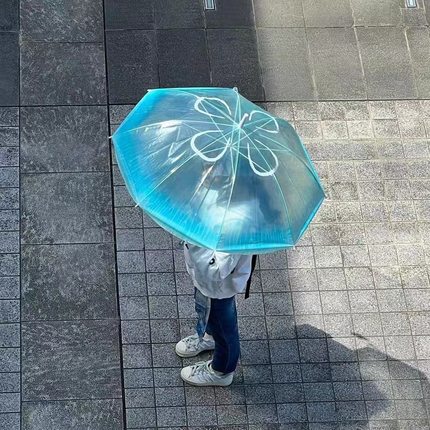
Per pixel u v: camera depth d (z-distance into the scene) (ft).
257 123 16.79
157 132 16.83
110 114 24.44
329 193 23.91
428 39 27.04
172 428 20.48
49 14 25.71
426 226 23.71
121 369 21.06
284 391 21.15
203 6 26.55
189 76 25.45
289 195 16.38
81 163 23.53
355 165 24.47
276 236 15.99
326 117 25.23
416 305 22.58
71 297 21.77
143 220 22.94
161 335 21.54
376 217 23.68
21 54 24.93
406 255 23.24
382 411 21.16
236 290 17.44
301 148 17.49
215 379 20.65
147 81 25.16
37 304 21.57
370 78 26.08
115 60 25.30
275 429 20.71
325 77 25.94
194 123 16.66
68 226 22.63
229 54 25.94
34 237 22.36
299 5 27.02
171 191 16.17
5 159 23.27
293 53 26.22
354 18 27.07
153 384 20.93
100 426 20.38
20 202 22.76
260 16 26.66
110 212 22.98
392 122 25.31
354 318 22.26
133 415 20.54
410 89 26.02
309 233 23.22
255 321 21.97
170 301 22.00
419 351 21.99
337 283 22.66
